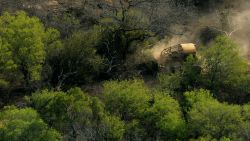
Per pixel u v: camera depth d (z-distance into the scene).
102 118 142.62
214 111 147.12
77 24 192.88
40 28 171.62
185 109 154.62
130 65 189.38
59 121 142.62
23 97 168.62
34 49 164.50
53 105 145.12
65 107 144.62
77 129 140.12
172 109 150.00
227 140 135.62
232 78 171.50
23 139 132.62
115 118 142.62
